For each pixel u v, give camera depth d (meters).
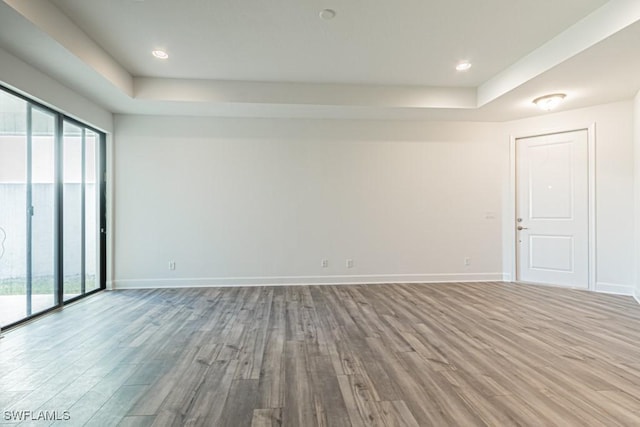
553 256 4.85
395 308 3.76
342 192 5.10
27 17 2.41
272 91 4.33
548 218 4.88
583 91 3.94
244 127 4.96
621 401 1.89
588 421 1.71
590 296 4.23
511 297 4.22
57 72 3.33
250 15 2.87
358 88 4.45
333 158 5.08
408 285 4.96
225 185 4.95
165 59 3.69
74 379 2.15
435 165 5.18
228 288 4.79
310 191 5.06
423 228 5.19
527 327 3.11
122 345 2.70
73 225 4.09
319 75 4.14
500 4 2.71
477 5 2.73
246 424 1.70
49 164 3.64
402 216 5.16
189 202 4.89
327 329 3.07
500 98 4.17
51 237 3.70
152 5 2.72
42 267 3.57
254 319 3.37
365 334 2.94
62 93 3.65
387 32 3.14
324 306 3.85
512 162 5.14
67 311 3.66
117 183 4.78
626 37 2.69
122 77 3.86
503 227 5.18
